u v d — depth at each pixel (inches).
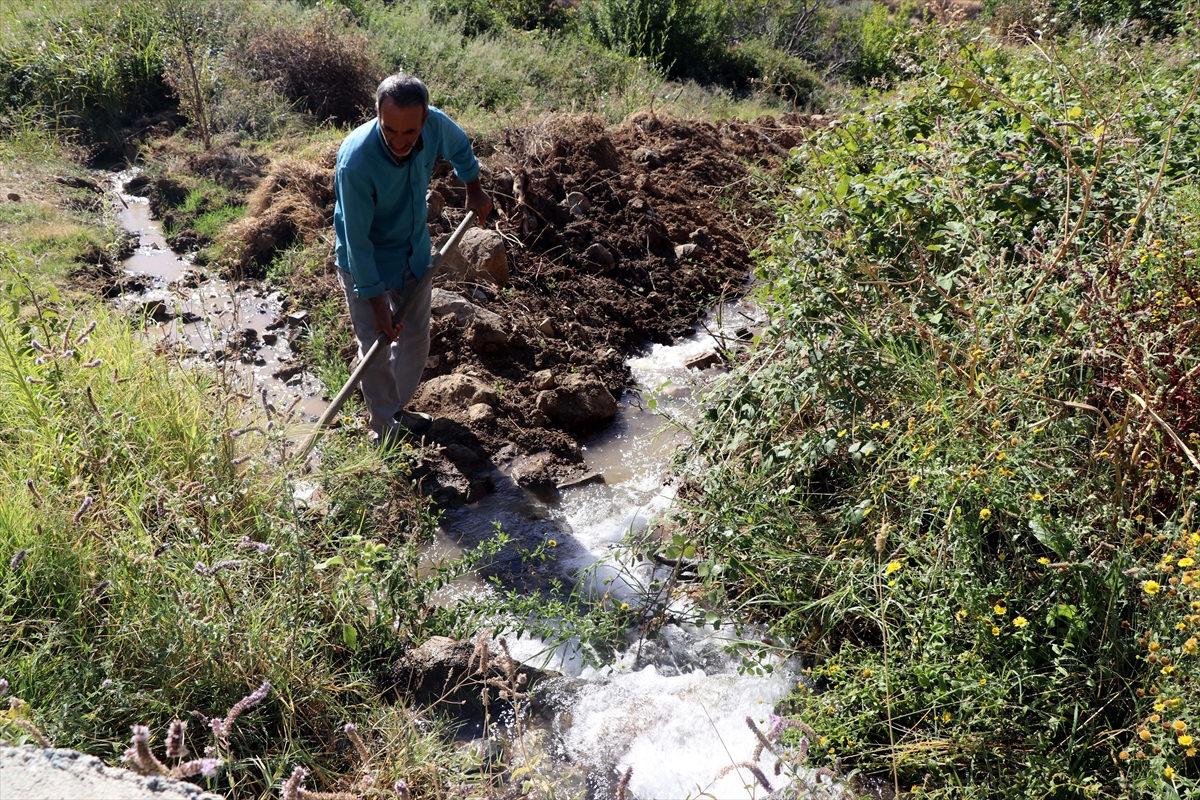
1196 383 137.6
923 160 186.7
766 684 144.0
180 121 355.6
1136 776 112.6
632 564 175.6
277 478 151.4
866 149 232.2
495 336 232.2
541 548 176.2
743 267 299.9
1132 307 148.4
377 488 177.3
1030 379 143.1
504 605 153.9
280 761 116.9
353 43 395.5
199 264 269.4
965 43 270.7
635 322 264.8
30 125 337.1
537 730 134.6
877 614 136.8
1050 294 149.9
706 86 567.8
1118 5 462.6
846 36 695.1
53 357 156.1
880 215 187.5
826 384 155.3
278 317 247.6
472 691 137.2
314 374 225.0
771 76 581.9
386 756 121.6
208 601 126.6
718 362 248.5
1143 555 126.2
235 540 138.6
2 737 102.7
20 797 88.1
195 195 295.4
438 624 149.3
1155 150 191.9
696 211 310.7
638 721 139.3
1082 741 118.7
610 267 277.3
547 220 281.4
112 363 172.9
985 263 159.9
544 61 470.6
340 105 383.6
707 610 157.6
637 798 128.1
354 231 169.8
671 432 223.3
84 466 145.4
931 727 126.8
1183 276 149.3
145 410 164.6
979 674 122.7
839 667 135.9
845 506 150.8
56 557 131.3
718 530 155.8
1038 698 122.2
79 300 228.2
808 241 181.3
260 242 271.6
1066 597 126.2
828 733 128.7
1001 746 119.9
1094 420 140.3
